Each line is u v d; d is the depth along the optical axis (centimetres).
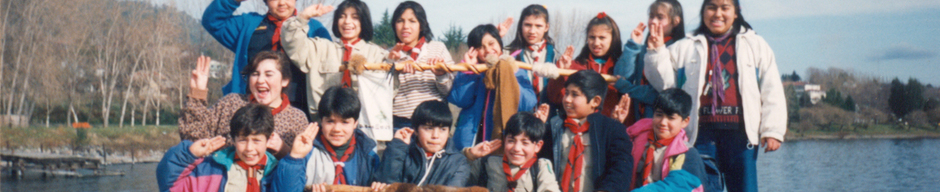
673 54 450
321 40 467
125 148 4334
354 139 383
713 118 440
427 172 367
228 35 507
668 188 368
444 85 452
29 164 3419
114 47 5931
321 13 448
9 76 5316
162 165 352
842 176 3375
